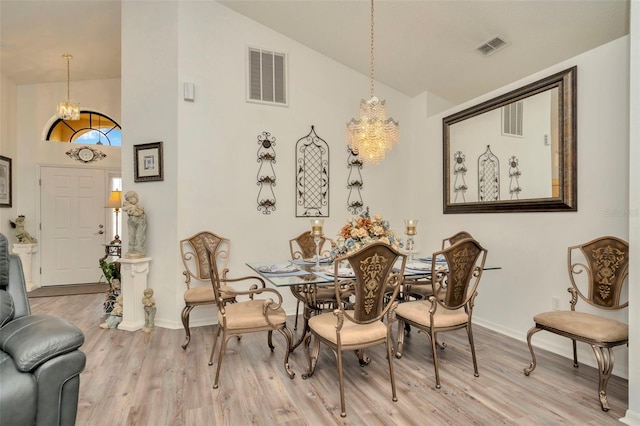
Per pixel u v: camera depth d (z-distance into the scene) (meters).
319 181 4.07
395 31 3.40
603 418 1.88
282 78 3.90
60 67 4.98
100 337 3.11
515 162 3.08
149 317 3.27
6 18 3.72
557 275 2.74
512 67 3.31
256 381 2.29
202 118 3.52
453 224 3.83
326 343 2.12
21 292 1.88
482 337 3.13
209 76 3.55
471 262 2.35
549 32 2.78
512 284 3.12
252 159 3.75
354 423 1.83
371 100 3.08
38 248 5.28
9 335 1.60
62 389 1.51
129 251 3.37
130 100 3.57
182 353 2.75
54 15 3.75
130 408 1.97
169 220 3.42
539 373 2.40
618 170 2.36
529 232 2.97
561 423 1.83
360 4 3.16
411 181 4.54
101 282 5.62
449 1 2.84
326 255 3.30
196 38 3.50
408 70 3.98
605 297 2.33
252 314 2.39
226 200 3.62
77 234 5.52
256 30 3.79
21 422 1.39
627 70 2.31
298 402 2.04
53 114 5.41
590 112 2.52
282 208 3.88
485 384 2.25
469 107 3.58
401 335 2.70
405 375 2.39
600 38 2.64
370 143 3.08
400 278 2.17
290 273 2.47
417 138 4.43
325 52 4.06
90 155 5.60
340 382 1.94
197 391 2.16
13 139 5.09
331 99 4.15
